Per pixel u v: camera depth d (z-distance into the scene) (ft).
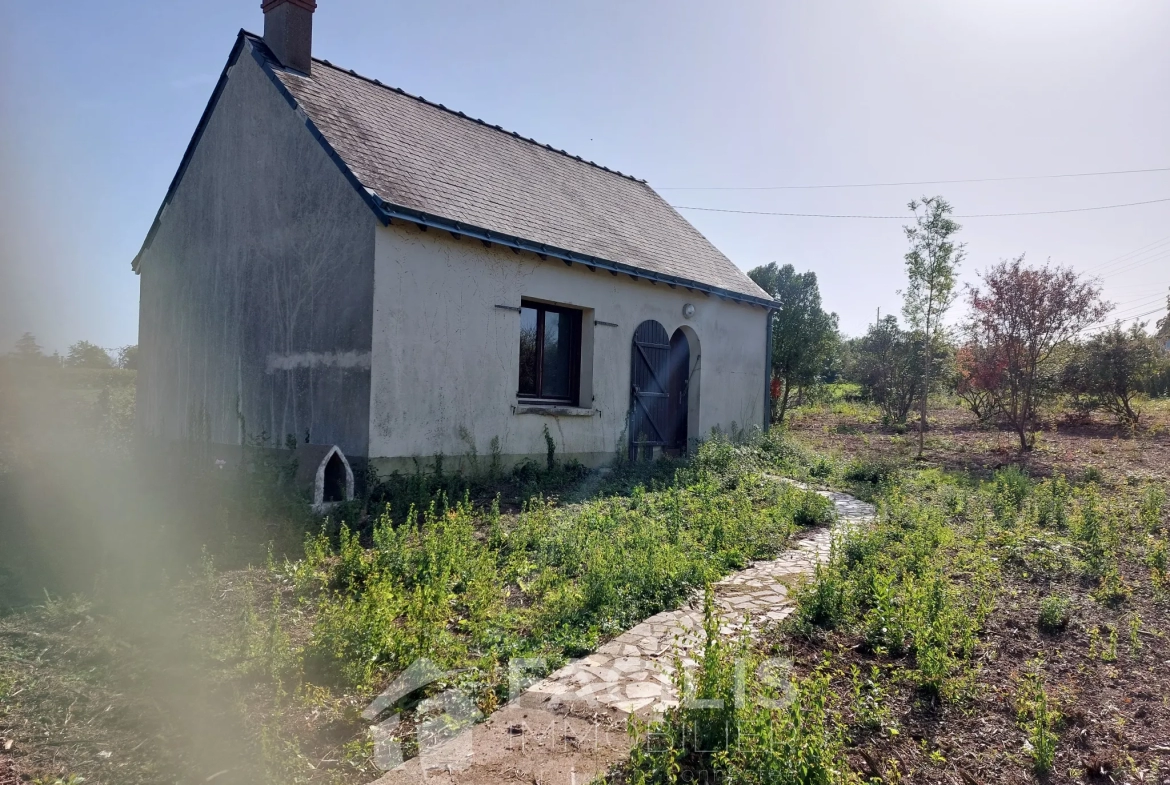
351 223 28.63
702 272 44.96
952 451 50.06
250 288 33.96
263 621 15.26
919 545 20.83
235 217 34.99
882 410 79.66
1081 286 48.14
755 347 49.60
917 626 14.35
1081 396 62.34
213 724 11.50
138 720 11.59
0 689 12.17
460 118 42.80
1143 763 10.75
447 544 19.38
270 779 9.99
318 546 19.01
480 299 31.45
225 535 20.53
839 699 12.39
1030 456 46.44
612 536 21.68
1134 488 33.99
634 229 44.14
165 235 40.32
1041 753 10.60
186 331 38.42
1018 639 15.38
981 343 52.29
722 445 40.60
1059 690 12.91
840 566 18.72
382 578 17.11
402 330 28.55
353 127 32.24
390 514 24.88
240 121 34.78
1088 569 19.98
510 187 37.09
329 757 10.64
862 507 30.19
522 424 33.53
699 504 27.30
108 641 14.17
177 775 10.18
